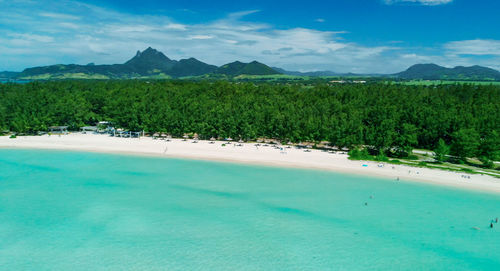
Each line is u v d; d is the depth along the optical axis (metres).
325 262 51.09
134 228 60.16
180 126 145.62
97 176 91.12
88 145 130.25
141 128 152.12
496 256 54.09
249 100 179.00
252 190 81.44
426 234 60.66
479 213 70.00
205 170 98.75
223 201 73.69
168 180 88.38
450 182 89.81
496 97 187.75
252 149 126.00
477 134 110.69
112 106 169.50
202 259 50.97
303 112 149.50
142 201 72.94
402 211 70.38
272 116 142.75
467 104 169.88
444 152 110.25
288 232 59.97
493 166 105.94
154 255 51.75
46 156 113.06
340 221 64.94
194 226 61.38
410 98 183.50
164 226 61.12
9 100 162.12
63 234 57.72
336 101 176.88
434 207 72.81
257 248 54.38
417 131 132.00
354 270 49.38
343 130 123.06
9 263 49.31
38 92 185.00
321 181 89.81
